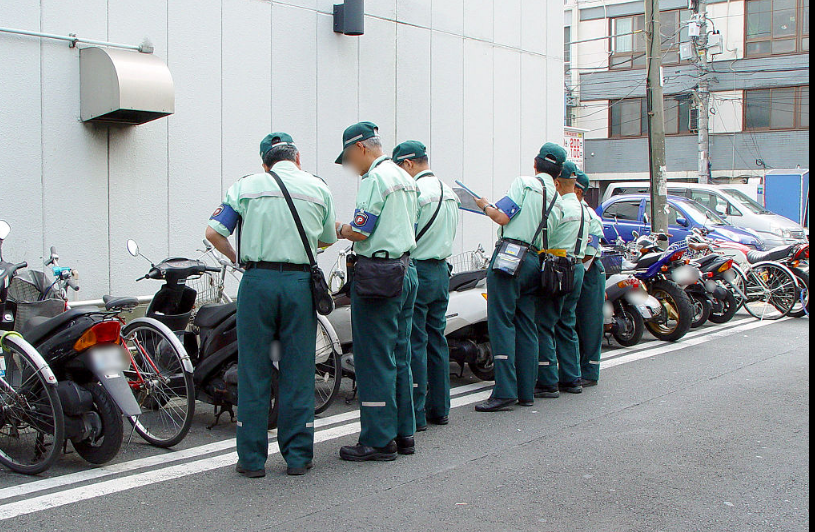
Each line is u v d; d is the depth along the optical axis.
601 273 6.98
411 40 10.16
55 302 5.34
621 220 15.67
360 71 9.57
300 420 4.56
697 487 4.36
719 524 3.84
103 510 3.99
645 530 3.77
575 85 32.31
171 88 7.10
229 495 4.22
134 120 7.30
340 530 3.74
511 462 4.80
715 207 16.83
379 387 4.79
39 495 4.21
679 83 30.39
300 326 4.50
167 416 5.40
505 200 6.01
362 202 4.68
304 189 4.50
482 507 4.05
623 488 4.34
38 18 6.88
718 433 5.43
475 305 6.84
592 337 6.97
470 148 11.06
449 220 5.47
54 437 4.44
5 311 5.27
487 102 11.32
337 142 9.34
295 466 4.54
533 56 12.09
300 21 8.91
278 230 4.41
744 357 8.34
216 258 6.34
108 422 4.62
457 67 10.81
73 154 7.14
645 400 6.43
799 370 7.62
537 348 6.30
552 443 5.21
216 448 5.16
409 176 4.96
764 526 3.82
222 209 4.48
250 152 8.50
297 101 8.91
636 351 8.73
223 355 5.31
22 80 6.81
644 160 31.19
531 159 12.12
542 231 6.12
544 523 3.85
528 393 6.25
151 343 5.55
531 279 6.09
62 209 7.07
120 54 7.02
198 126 8.04
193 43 7.96
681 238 14.83
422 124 10.36
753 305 12.30
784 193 22.27
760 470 4.65
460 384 7.19
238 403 4.53
